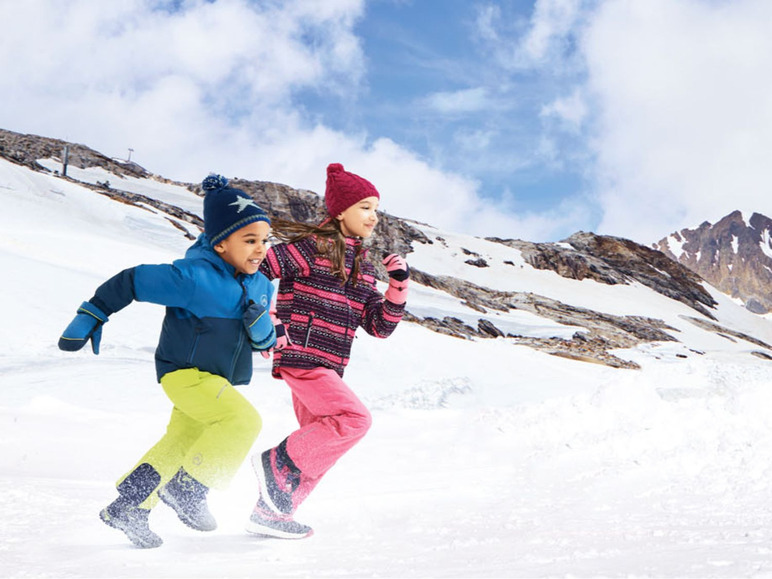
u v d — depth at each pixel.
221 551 2.44
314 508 3.57
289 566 2.10
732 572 1.55
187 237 57.28
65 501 3.35
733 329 120.19
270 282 3.12
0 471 4.30
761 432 4.83
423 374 23.84
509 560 2.00
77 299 22.48
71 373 12.58
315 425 2.98
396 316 3.37
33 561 2.15
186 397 2.72
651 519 2.82
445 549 2.33
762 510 2.86
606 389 6.35
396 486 4.23
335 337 3.19
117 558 2.25
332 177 3.40
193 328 2.75
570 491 3.83
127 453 5.28
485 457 5.27
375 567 2.01
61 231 42.88
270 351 3.04
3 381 11.41
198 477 2.65
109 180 91.62
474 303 77.62
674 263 139.00
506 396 16.75
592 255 133.75
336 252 3.21
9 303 20.39
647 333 84.81
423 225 124.25
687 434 5.09
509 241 126.69
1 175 52.31
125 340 19.12
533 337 66.75
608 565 1.77
